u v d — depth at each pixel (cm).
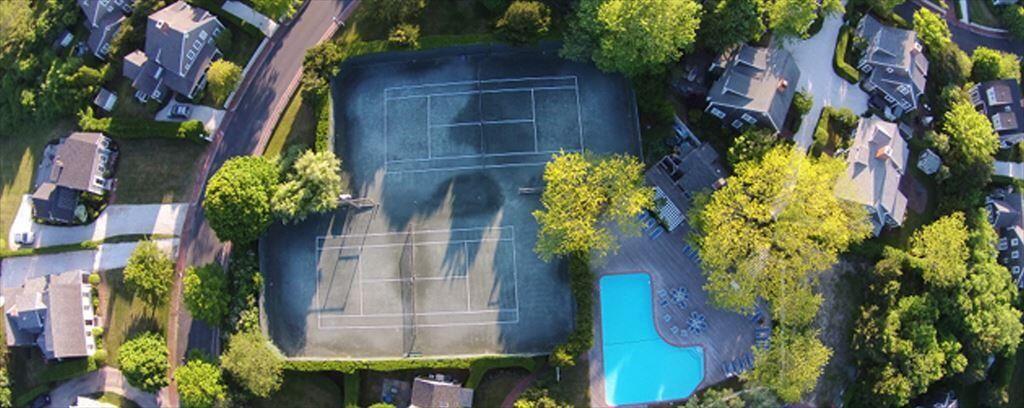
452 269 8775
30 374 9119
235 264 8694
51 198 9025
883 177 8438
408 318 8731
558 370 8512
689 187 8556
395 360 8512
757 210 7900
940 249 8350
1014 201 9175
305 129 9050
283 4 8781
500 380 8619
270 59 9231
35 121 9538
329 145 8781
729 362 8588
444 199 8875
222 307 8450
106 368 9025
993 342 8444
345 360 8512
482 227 8806
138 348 8594
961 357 8400
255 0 8775
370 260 8825
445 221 8838
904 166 8681
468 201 8856
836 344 8738
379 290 8781
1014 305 8900
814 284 8300
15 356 9125
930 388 8838
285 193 8456
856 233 8131
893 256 8494
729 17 8269
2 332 9175
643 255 8750
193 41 8894
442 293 8756
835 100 9019
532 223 8794
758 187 7894
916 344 8300
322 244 8850
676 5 7750
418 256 8806
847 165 8475
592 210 8100
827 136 8844
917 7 9525
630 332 8644
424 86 9050
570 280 8519
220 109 9194
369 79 9100
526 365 8419
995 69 9200
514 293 8712
